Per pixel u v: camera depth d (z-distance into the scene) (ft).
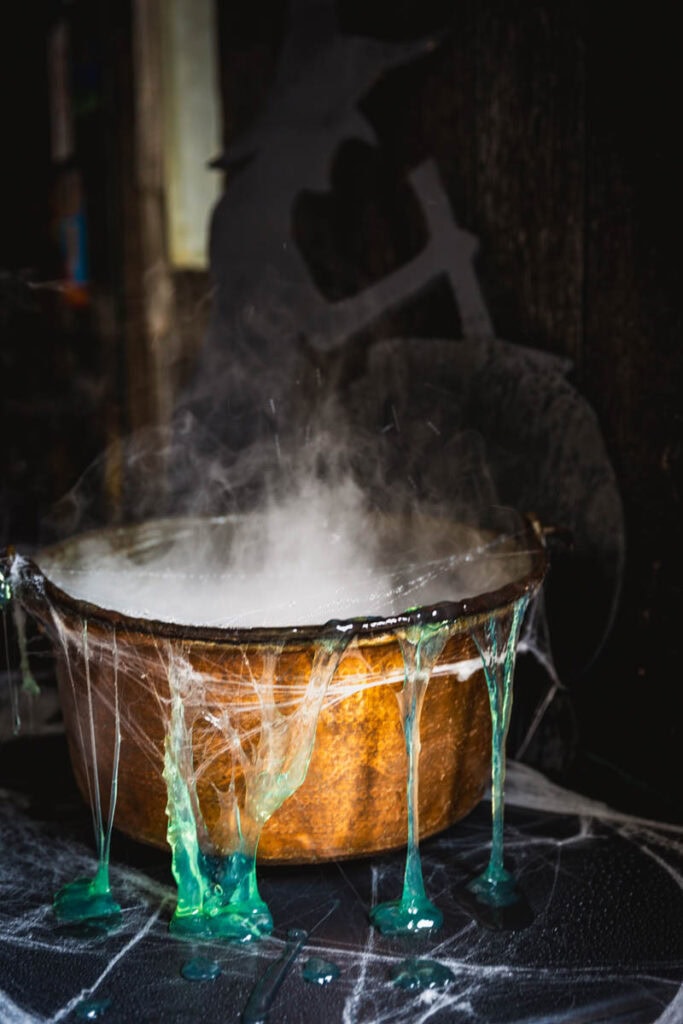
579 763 7.03
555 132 6.67
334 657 4.62
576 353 6.73
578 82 6.48
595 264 6.52
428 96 7.61
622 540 6.50
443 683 5.12
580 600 6.84
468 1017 4.33
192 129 10.57
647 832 6.03
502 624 5.06
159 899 5.34
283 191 8.89
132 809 5.41
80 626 5.03
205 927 5.02
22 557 5.42
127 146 10.80
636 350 6.31
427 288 7.73
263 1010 4.38
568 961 4.74
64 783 6.84
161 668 4.86
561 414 6.75
